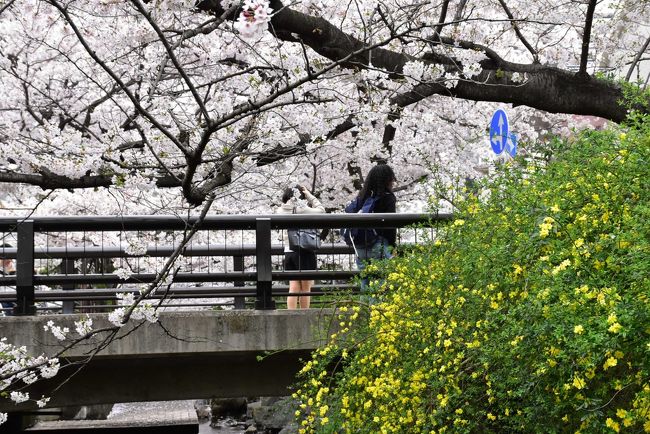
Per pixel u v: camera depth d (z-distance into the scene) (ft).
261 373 32.50
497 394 19.58
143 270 35.65
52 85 42.04
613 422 15.38
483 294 21.04
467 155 50.26
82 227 31.65
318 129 33.55
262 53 34.58
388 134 43.83
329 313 31.17
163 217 31.99
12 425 39.78
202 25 22.35
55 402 31.78
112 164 28.63
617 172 18.33
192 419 52.26
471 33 38.75
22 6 37.76
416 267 25.67
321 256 36.11
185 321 30.68
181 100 41.39
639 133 19.38
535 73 32.81
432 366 22.20
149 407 64.54
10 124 39.78
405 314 24.25
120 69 35.81
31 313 31.45
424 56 31.91
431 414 21.42
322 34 28.76
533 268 18.15
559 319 15.76
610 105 33.06
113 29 35.45
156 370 32.14
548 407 17.48
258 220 32.45
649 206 15.87
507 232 20.54
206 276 32.89
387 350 23.97
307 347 30.94
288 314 31.12
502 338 18.81
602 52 44.60
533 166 22.36
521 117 52.80
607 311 14.88
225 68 36.37
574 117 58.29
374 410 23.99
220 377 32.45
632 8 42.98
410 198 52.75
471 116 48.62
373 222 32.96
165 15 29.19
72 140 31.45
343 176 51.55
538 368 17.15
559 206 17.94
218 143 31.99
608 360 14.78
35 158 29.96
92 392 31.94
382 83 33.30
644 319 14.28
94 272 37.40
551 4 41.50
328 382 27.40
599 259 16.15
